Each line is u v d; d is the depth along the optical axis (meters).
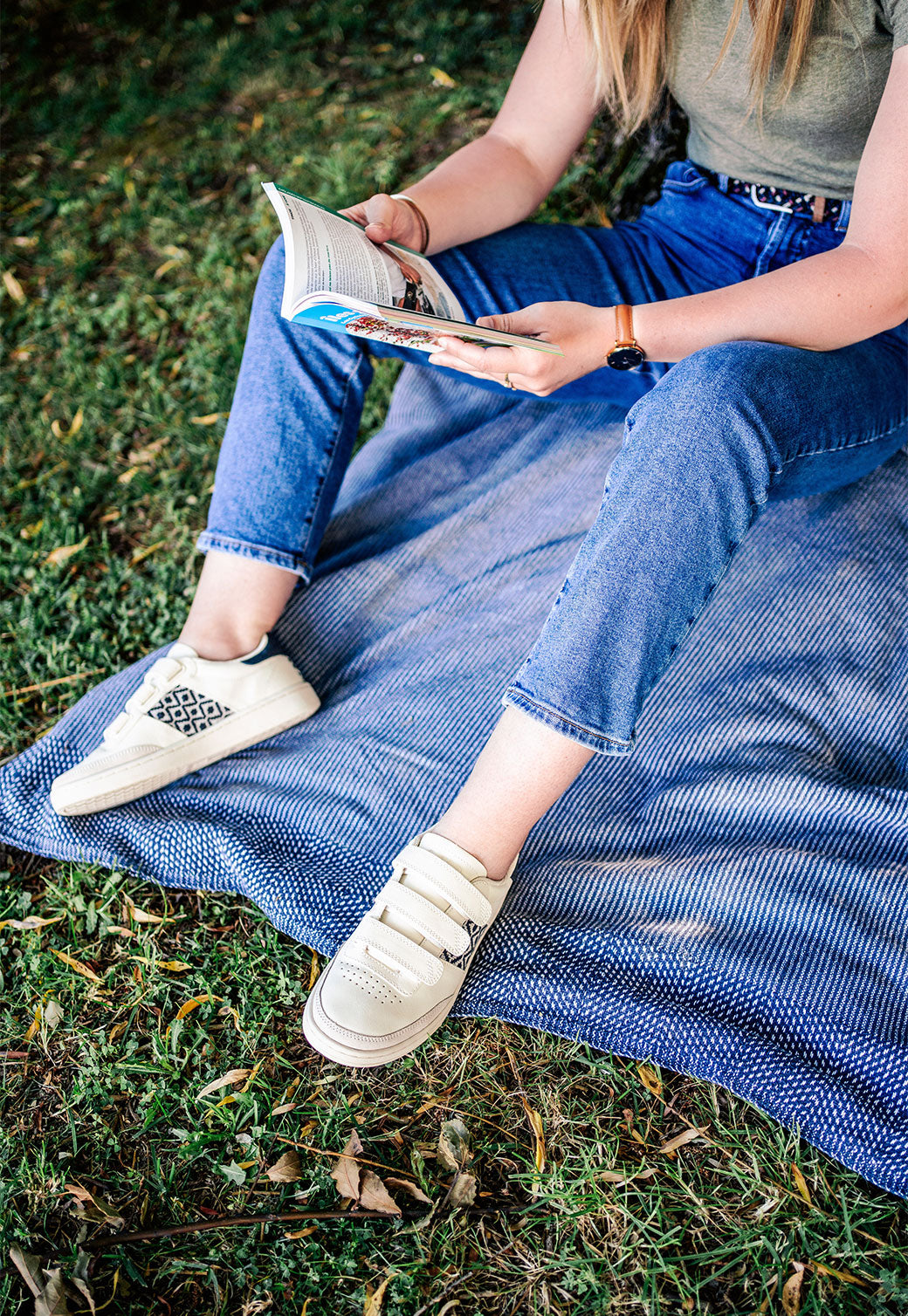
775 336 1.52
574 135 1.93
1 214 3.80
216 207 3.62
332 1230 1.40
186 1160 1.48
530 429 2.37
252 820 1.80
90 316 3.26
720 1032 1.47
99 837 1.80
